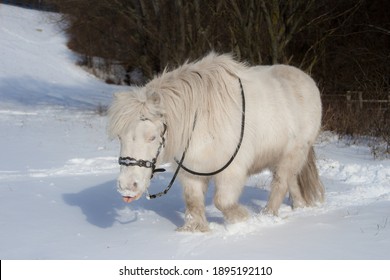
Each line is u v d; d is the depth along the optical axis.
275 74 6.94
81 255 5.18
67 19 26.48
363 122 15.45
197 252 5.18
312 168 7.40
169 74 5.73
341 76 23.05
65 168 10.73
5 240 5.73
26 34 44.78
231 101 5.76
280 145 6.55
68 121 20.27
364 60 21.73
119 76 40.00
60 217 6.80
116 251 5.30
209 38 20.58
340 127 15.59
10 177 9.79
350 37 23.75
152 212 7.13
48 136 15.81
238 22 19.16
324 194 7.61
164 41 22.02
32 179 9.55
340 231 5.86
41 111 23.97
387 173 9.55
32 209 7.23
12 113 22.55
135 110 5.11
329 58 23.88
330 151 12.77
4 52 39.53
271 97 6.38
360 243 5.38
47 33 46.00
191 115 5.55
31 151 12.98
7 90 31.67
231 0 18.84
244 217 6.07
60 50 42.97
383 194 7.99
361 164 10.60
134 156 5.06
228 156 5.73
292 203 7.36
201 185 5.98
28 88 33.19
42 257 5.13
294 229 5.98
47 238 5.82
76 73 39.38
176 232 5.98
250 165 6.05
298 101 6.93
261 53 19.67
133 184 5.03
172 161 5.83
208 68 5.81
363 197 7.88
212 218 6.72
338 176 9.80
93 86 37.09
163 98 5.31
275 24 18.66
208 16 21.19
